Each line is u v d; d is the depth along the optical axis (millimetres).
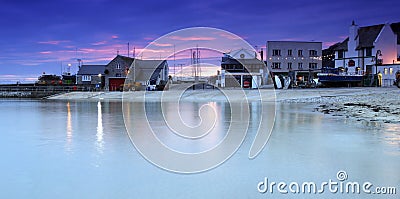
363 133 12930
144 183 6762
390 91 35438
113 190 6352
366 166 7949
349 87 46000
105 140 11695
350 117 18719
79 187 6523
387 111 20578
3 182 6859
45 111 25484
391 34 54406
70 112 24203
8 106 32094
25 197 6012
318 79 47156
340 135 12484
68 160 8680
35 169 7816
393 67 48875
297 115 20266
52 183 6777
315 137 12094
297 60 62844
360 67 55062
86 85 66812
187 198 5926
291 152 9578
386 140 11375
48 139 11961
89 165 8172
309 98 34812
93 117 20172
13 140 11781
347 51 58125
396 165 8016
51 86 62938
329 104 28766
